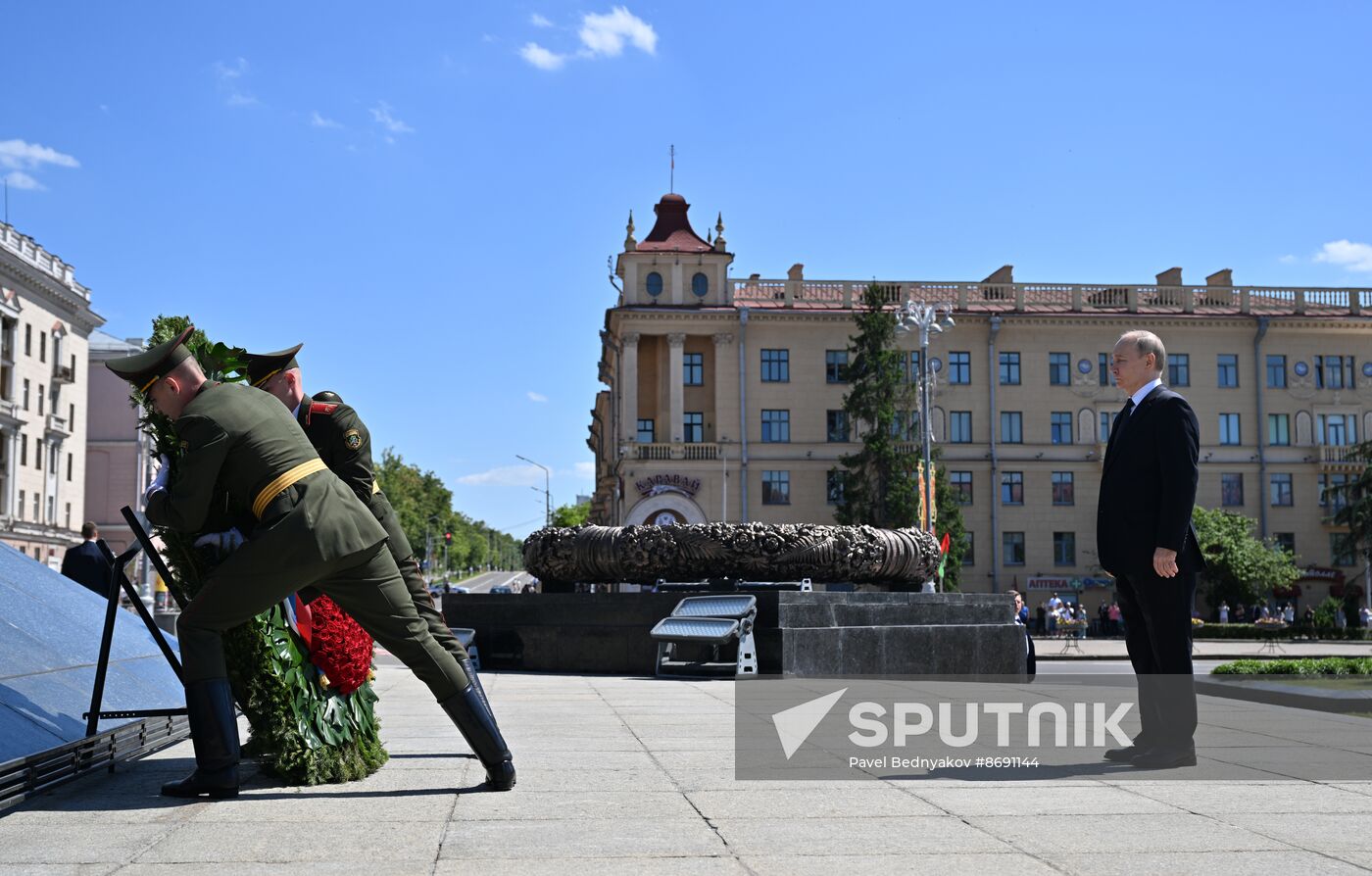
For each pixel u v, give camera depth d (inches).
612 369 2454.5
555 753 249.1
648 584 547.5
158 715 221.6
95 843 161.0
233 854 153.8
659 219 2347.4
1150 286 2341.3
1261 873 144.4
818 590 522.0
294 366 227.9
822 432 2214.6
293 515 190.2
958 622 521.0
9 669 229.1
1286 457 2303.2
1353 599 2246.6
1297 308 2358.5
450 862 149.4
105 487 2906.0
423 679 203.6
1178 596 243.1
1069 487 2271.2
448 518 6186.0
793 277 2338.8
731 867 146.9
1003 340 2281.0
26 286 2381.9
